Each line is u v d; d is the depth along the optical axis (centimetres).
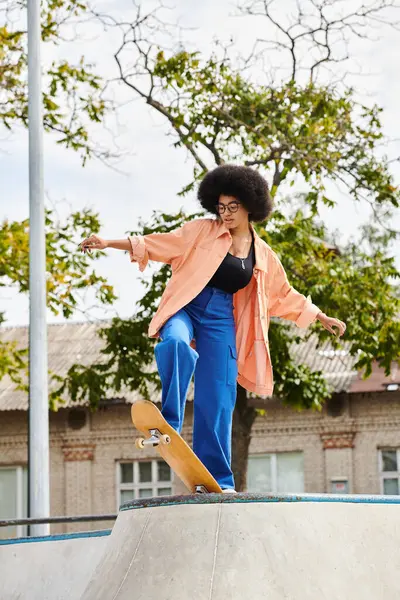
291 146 1858
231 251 672
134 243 655
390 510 620
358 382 2602
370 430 2631
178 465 599
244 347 678
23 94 1859
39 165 1424
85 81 1877
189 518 584
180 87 1878
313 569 576
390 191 1892
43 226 1416
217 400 652
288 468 2656
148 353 1877
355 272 1872
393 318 1880
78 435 2748
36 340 1376
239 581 562
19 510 2744
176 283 655
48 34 1856
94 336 3005
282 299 707
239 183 670
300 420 2664
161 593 565
